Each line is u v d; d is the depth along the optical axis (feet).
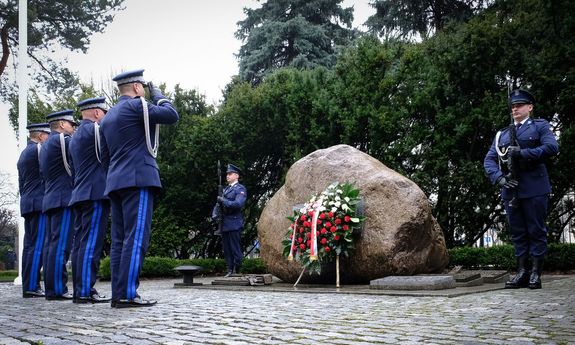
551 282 26.27
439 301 18.97
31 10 60.75
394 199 27.32
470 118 39.88
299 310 17.54
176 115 20.54
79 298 22.62
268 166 51.49
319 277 29.12
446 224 42.34
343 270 27.96
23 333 14.08
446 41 44.42
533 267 22.89
